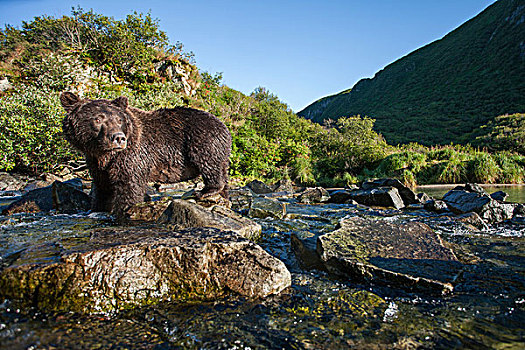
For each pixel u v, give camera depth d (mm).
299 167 19906
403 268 2535
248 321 1895
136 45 23453
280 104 36281
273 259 2486
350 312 2021
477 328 1791
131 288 2115
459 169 16922
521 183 15625
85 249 2199
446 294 2260
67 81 18422
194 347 1602
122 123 4133
